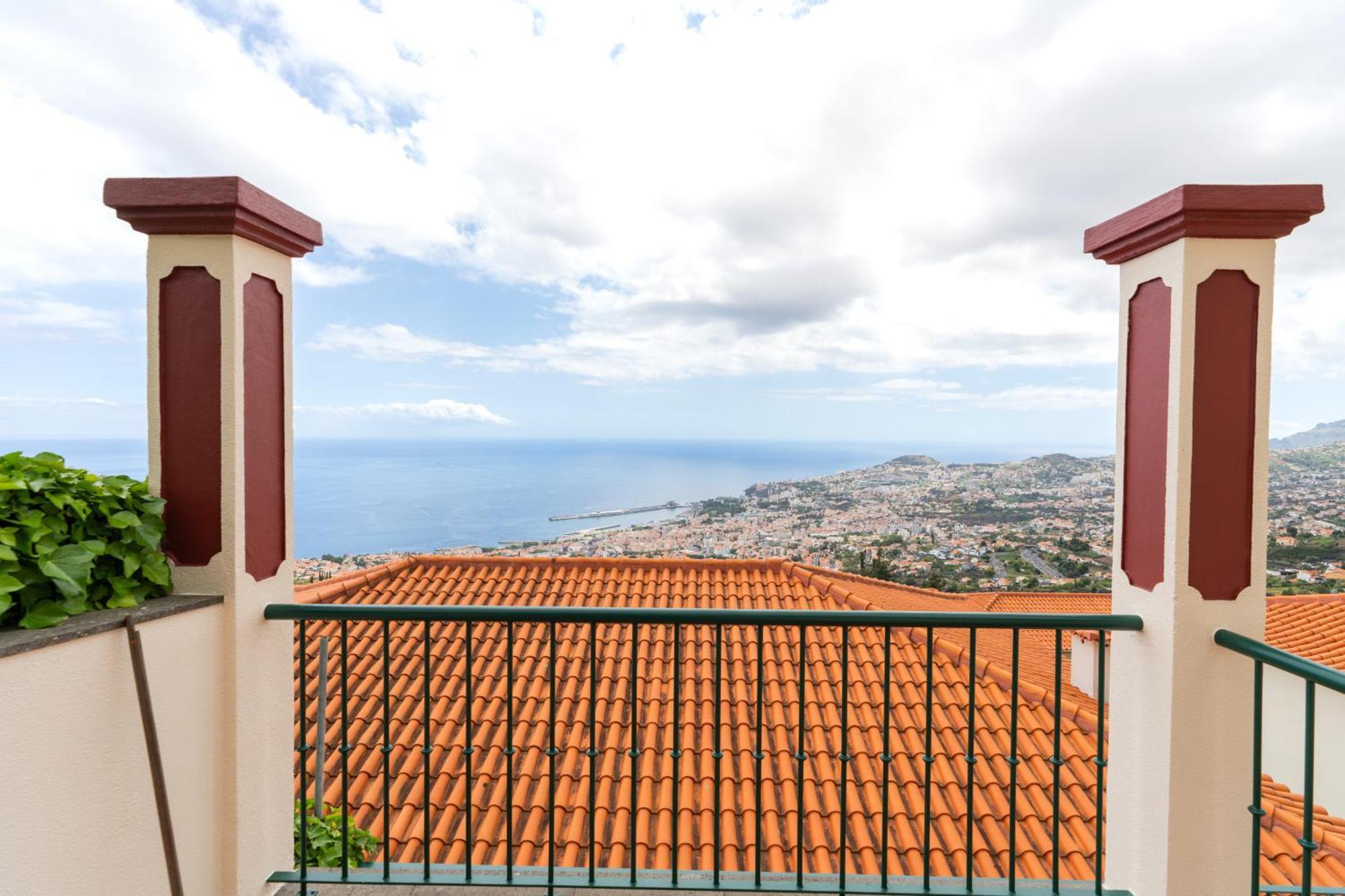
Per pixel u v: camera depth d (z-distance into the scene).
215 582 1.95
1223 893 1.85
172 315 1.94
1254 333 1.84
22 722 1.40
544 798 3.79
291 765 2.22
